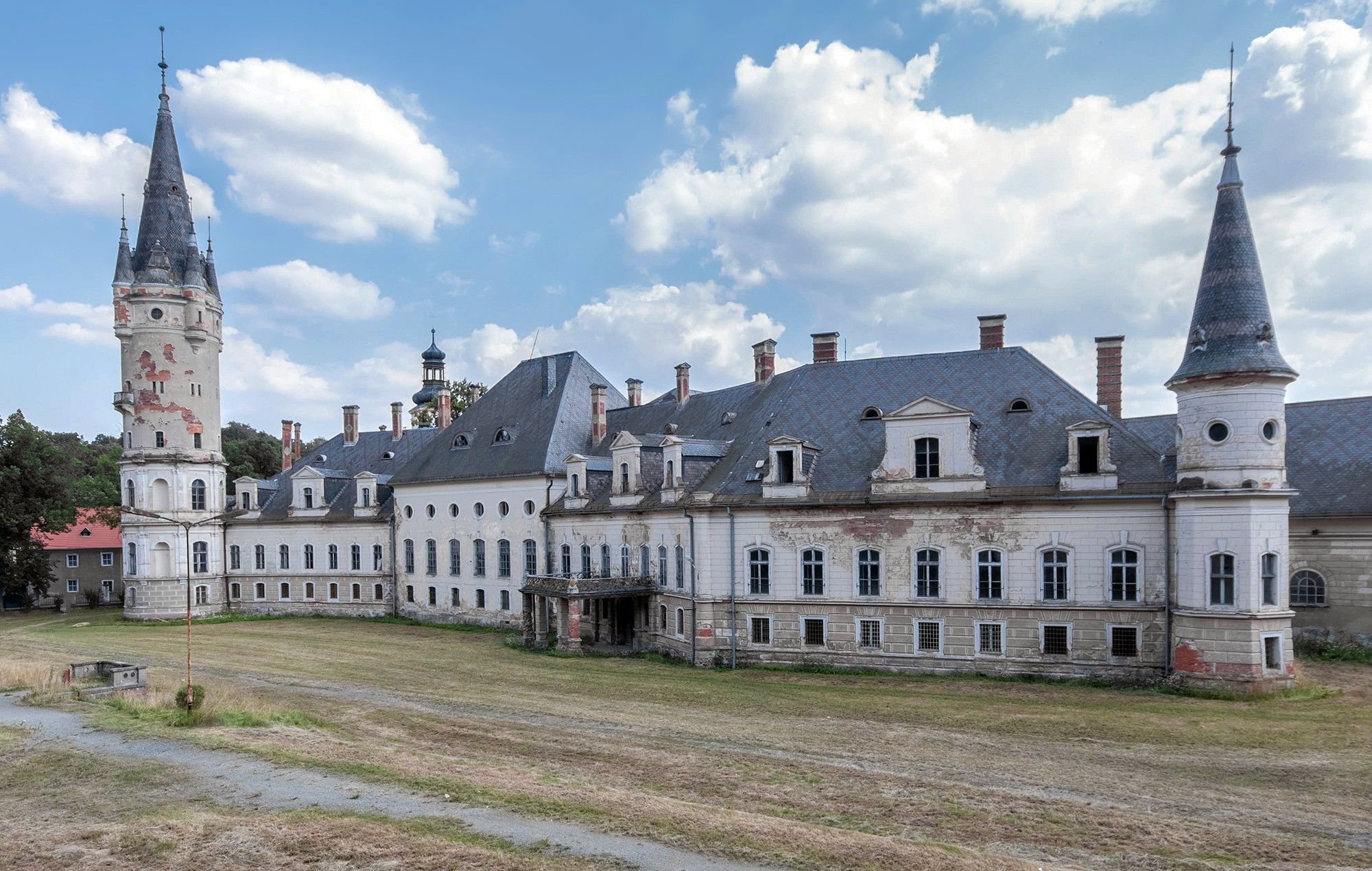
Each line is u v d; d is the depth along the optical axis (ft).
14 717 89.81
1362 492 128.98
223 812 58.18
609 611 168.35
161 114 235.40
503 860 48.62
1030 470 119.14
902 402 137.18
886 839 52.85
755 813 59.57
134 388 227.20
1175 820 58.70
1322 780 69.05
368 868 48.01
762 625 133.28
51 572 262.47
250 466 336.70
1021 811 60.13
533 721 94.99
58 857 50.44
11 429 250.98
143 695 103.81
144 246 230.07
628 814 56.70
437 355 325.21
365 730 90.07
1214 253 107.65
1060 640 115.34
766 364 170.40
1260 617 100.58
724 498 136.77
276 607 234.99
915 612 123.24
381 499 234.58
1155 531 110.11
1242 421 102.27
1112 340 147.33
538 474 186.29
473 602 203.31
